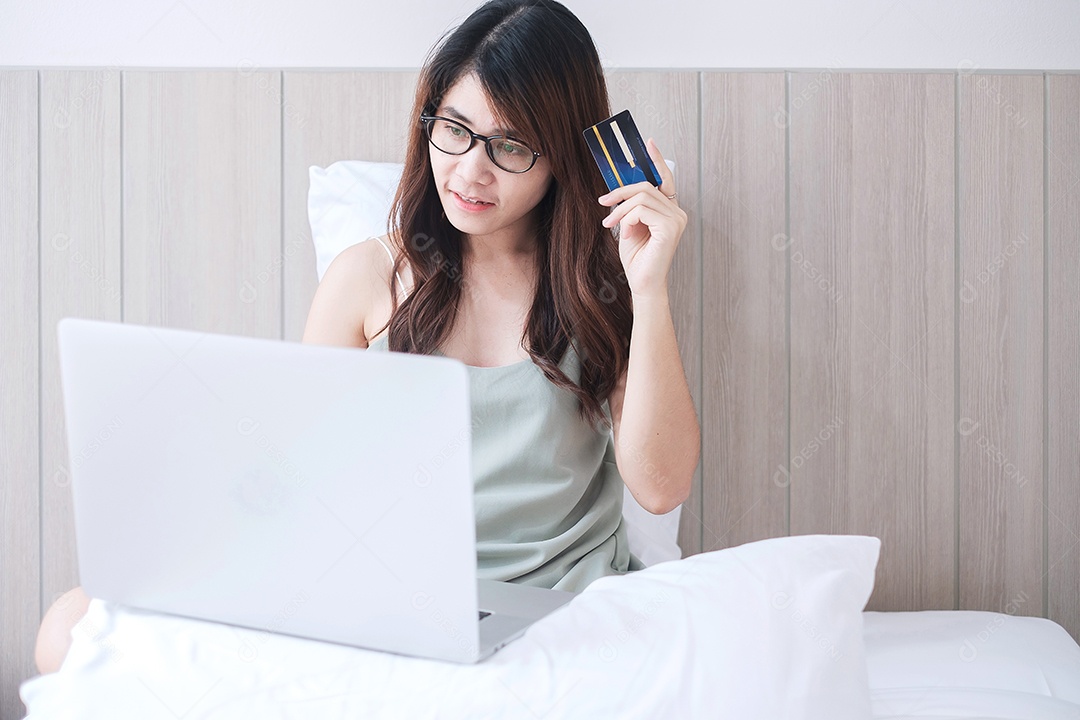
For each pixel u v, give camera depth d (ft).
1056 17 4.92
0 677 5.10
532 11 3.62
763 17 4.94
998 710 3.23
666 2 4.92
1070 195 4.97
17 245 5.06
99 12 4.99
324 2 4.95
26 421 5.09
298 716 2.11
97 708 2.16
